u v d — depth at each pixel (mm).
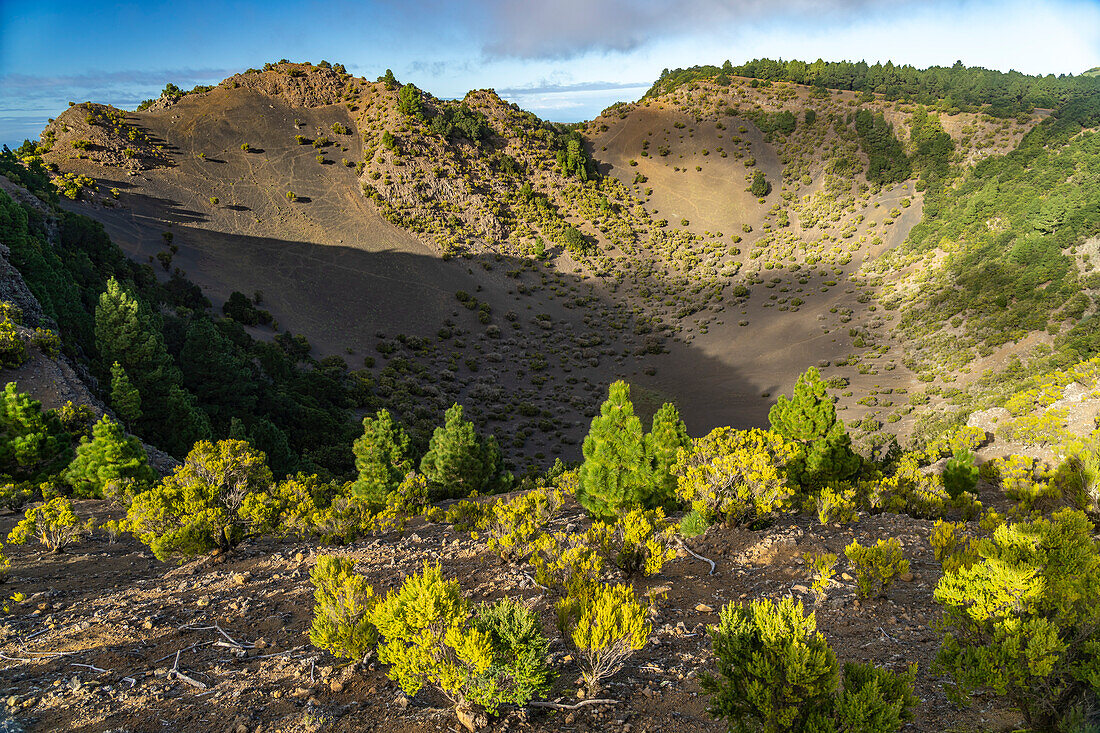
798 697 4074
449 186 127562
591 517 15422
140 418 39688
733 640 4426
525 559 10609
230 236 101250
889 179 129125
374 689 5586
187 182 110312
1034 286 73062
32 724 5023
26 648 6934
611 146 165750
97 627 7652
